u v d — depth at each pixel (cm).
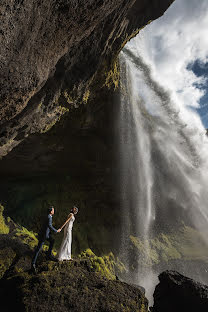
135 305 454
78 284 471
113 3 469
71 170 1354
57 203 1212
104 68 762
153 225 1541
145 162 1444
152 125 1443
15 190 1157
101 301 439
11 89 374
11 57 315
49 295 424
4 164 1080
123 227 1363
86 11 397
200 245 1578
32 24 308
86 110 928
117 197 1423
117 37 720
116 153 1290
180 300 518
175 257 1424
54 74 527
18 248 627
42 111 601
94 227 1252
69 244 583
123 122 1165
